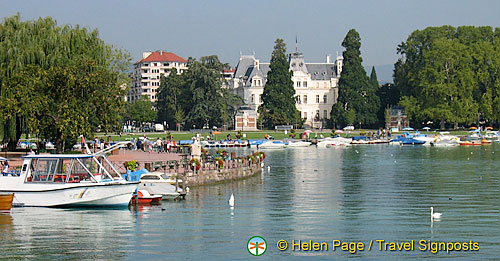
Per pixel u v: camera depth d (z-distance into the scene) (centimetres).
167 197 7888
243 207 7462
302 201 8006
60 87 9488
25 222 6406
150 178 8300
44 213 6831
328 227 6384
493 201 8044
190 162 9456
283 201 7981
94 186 6994
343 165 13600
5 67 9812
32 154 7581
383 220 6750
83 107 9531
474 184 9894
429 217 6919
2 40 10106
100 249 5447
